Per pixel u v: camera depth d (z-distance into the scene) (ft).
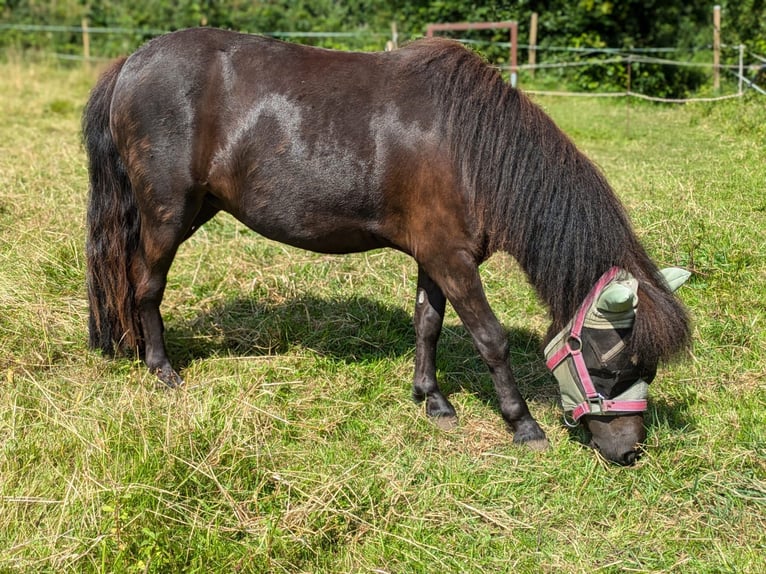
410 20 52.37
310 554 9.25
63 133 31.04
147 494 9.48
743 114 30.09
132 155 12.14
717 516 9.87
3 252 17.04
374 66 11.41
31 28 54.39
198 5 54.24
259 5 55.31
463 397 12.97
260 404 12.03
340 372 13.43
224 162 11.76
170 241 12.49
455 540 9.61
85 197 21.17
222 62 11.75
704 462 10.76
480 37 49.98
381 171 10.99
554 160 10.54
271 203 11.64
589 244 10.32
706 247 16.47
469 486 10.45
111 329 13.39
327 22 53.67
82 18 56.29
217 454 10.35
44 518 9.51
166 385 12.90
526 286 16.44
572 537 9.70
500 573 9.13
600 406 10.32
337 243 11.91
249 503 9.80
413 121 10.83
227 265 17.46
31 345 13.62
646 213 18.40
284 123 11.31
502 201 10.53
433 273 11.24
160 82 11.77
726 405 12.17
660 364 12.00
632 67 44.83
